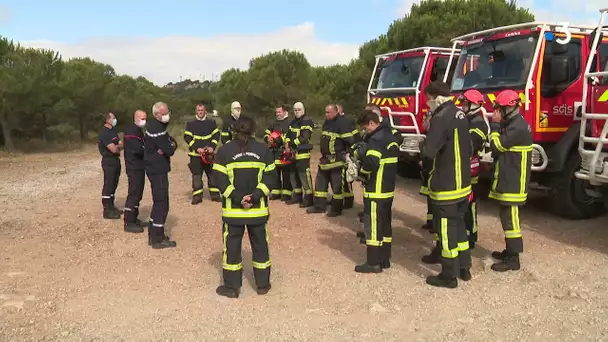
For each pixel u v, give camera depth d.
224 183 4.65
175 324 4.27
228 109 21.66
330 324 4.26
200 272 5.57
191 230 7.39
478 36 8.51
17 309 4.53
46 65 20.22
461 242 5.11
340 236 7.00
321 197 8.37
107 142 7.91
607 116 6.00
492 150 5.47
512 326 4.18
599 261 5.72
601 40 7.86
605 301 4.63
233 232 4.77
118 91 25.91
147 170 6.39
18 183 11.67
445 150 4.88
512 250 5.45
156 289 5.07
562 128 7.59
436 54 10.41
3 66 18.11
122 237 6.97
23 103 18.14
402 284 5.16
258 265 4.89
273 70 20.23
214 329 4.17
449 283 5.01
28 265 5.79
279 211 8.55
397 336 4.04
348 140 7.84
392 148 5.35
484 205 8.76
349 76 20.25
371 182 5.37
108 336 4.05
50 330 4.14
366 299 4.78
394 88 10.70
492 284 5.12
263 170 4.73
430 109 5.09
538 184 7.80
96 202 9.40
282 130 9.21
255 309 4.57
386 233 5.56
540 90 7.40
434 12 18.69
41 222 7.80
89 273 5.54
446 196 4.91
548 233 6.93
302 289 5.05
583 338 3.95
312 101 20.64
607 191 6.38
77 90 21.75
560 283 5.09
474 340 3.96
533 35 7.50
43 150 19.77
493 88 7.74
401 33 18.19
